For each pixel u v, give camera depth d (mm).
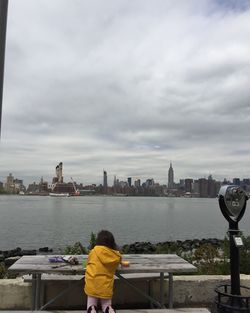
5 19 2268
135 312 2871
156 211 58375
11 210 54531
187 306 3637
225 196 3334
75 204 87625
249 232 23406
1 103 2242
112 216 42156
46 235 21875
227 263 4746
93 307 2838
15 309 3439
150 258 3557
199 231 26469
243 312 3164
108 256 2941
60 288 3488
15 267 3084
